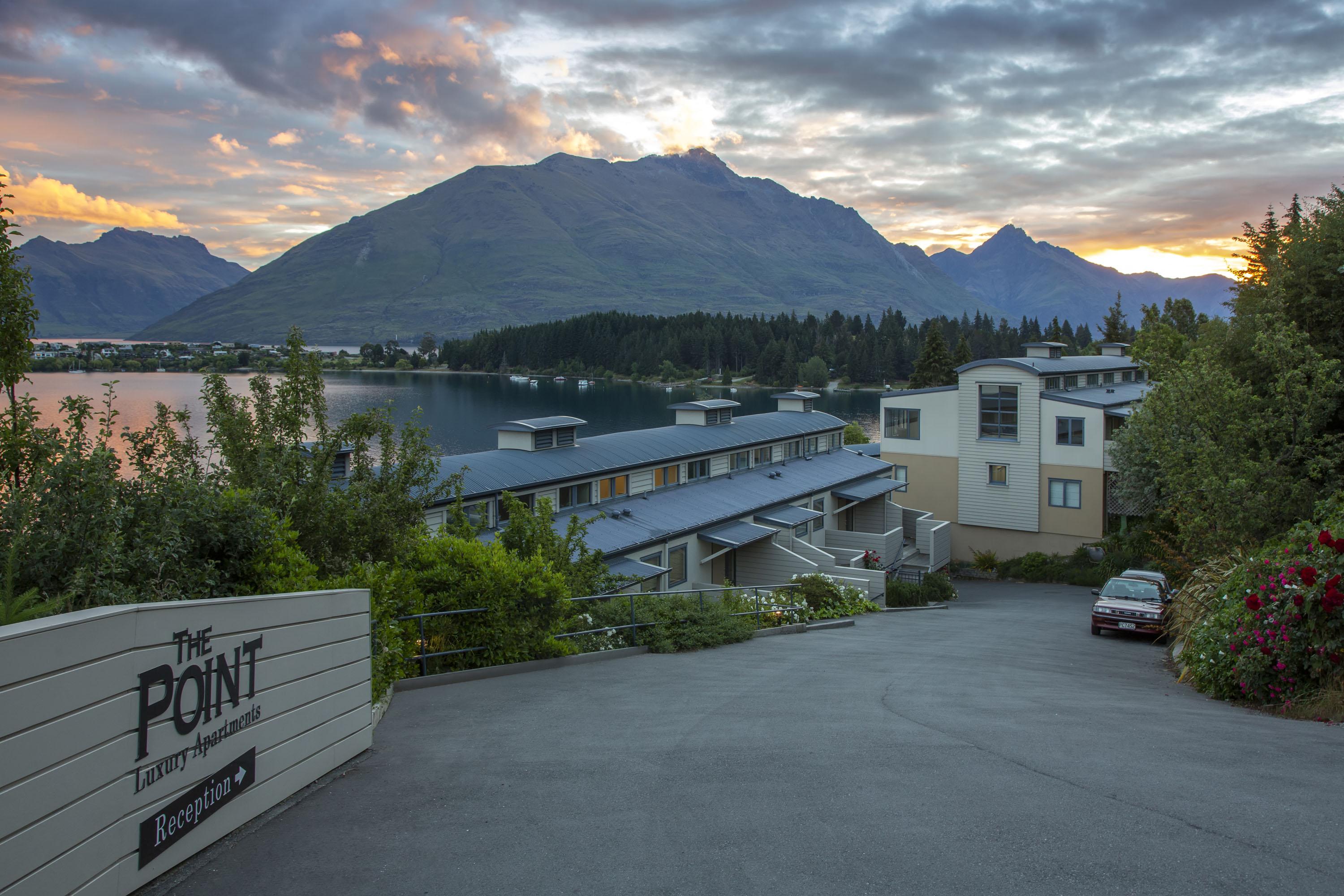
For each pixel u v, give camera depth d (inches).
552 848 200.4
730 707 390.6
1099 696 459.2
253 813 220.7
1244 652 436.5
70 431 303.4
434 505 880.3
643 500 1178.0
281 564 356.2
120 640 170.2
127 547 305.1
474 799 238.8
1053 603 1268.5
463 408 4840.1
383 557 513.0
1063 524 1579.7
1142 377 2000.5
